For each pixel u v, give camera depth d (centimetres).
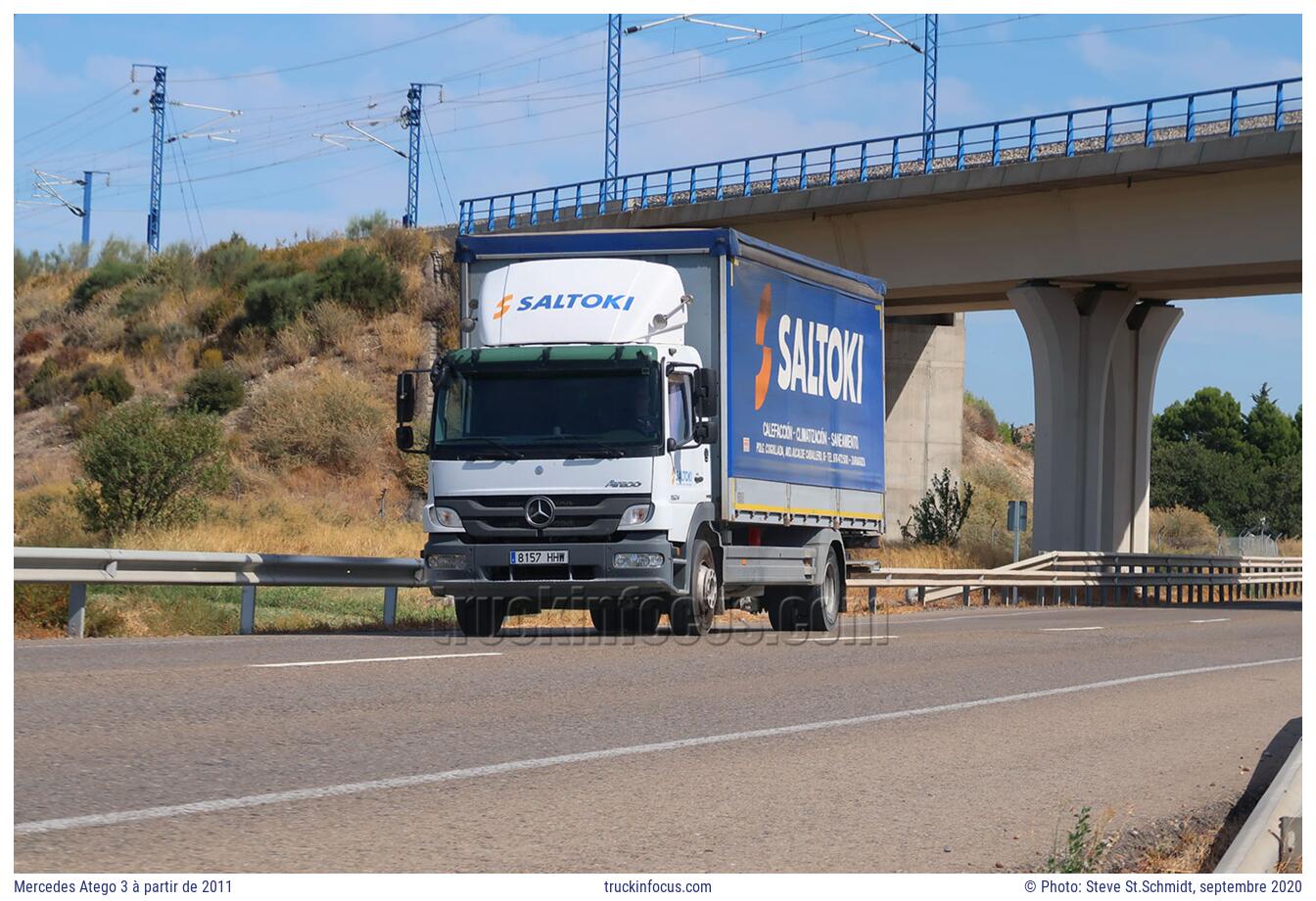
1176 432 11144
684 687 1209
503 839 646
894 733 998
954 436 5559
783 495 1886
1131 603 3888
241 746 839
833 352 2058
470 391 1655
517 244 1795
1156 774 895
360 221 8019
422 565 1816
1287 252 3725
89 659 1272
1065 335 4275
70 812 658
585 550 1603
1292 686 1395
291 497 4994
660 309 1708
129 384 6241
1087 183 3981
